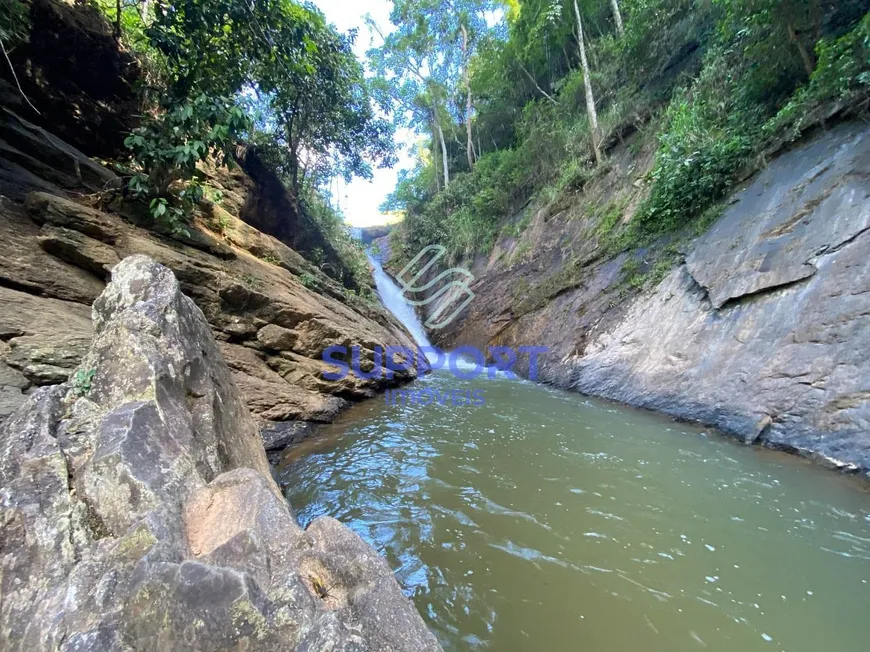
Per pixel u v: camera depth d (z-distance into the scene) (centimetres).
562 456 443
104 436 181
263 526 156
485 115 2127
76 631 121
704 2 924
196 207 711
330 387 641
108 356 231
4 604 131
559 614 233
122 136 672
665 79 1059
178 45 642
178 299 281
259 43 731
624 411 568
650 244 748
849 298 398
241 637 117
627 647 211
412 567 275
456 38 2239
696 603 236
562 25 1395
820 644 207
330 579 145
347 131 1190
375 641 124
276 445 478
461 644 215
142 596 123
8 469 165
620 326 693
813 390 389
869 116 475
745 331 484
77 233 417
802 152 538
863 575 247
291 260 930
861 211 424
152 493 164
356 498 367
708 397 484
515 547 294
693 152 661
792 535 286
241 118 535
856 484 324
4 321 314
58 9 592
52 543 146
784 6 541
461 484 390
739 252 538
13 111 534
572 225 1101
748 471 369
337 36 1011
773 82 609
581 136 1305
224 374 319
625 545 290
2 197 403
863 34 440
